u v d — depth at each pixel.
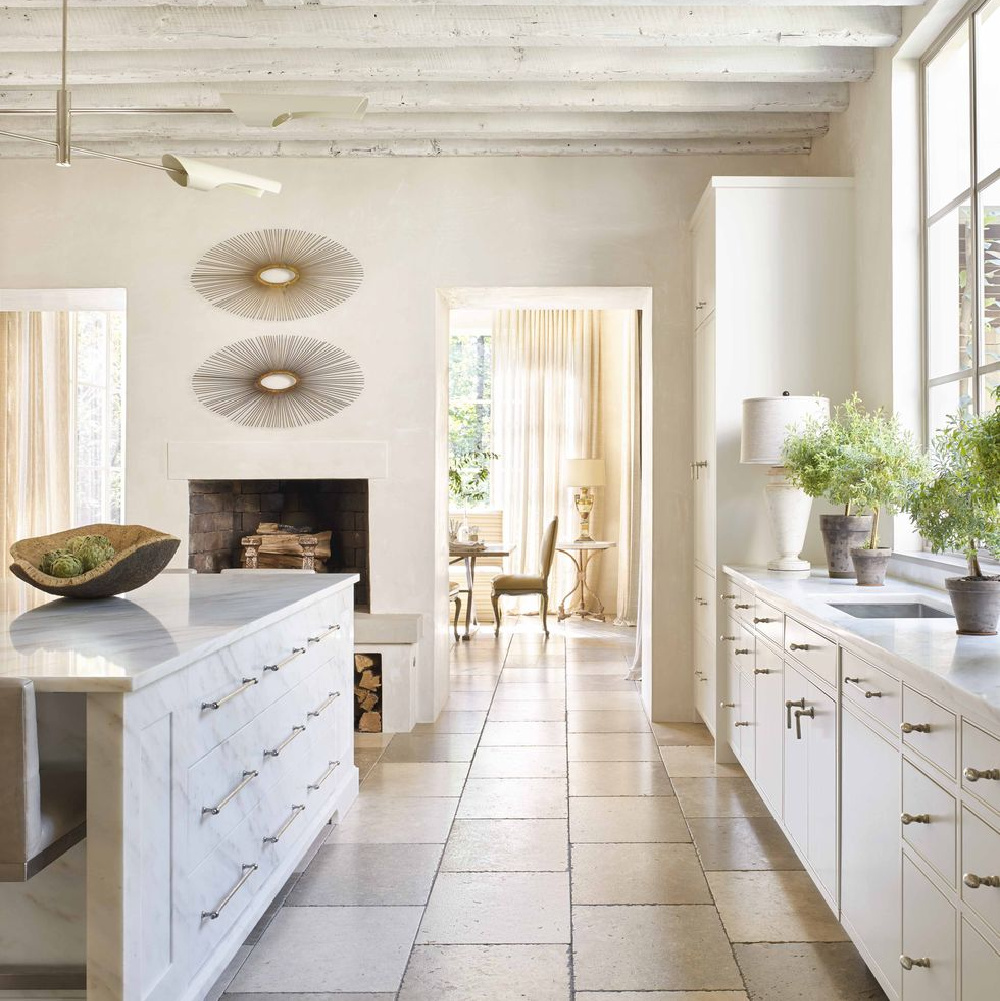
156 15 3.79
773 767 3.40
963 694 1.75
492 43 3.88
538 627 8.59
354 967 2.59
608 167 5.26
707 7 3.82
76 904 2.22
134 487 5.35
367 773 4.38
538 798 4.01
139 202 5.34
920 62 3.91
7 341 7.12
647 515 5.66
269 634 2.81
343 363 5.31
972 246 3.43
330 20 3.80
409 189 5.29
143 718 1.98
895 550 3.90
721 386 4.47
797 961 2.61
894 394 3.94
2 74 4.25
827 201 4.46
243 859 2.58
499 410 9.20
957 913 1.83
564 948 2.70
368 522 5.35
